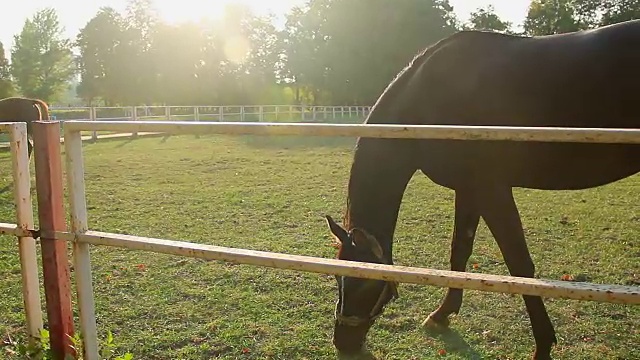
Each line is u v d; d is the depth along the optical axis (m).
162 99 52.28
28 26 44.88
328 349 2.80
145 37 51.84
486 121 2.47
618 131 1.36
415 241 4.93
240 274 3.96
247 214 6.11
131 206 6.64
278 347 2.83
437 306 3.39
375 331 3.05
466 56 2.54
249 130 1.76
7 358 2.62
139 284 3.78
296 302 3.44
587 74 2.28
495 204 2.54
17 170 2.19
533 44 2.45
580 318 3.18
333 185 8.02
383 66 42.56
